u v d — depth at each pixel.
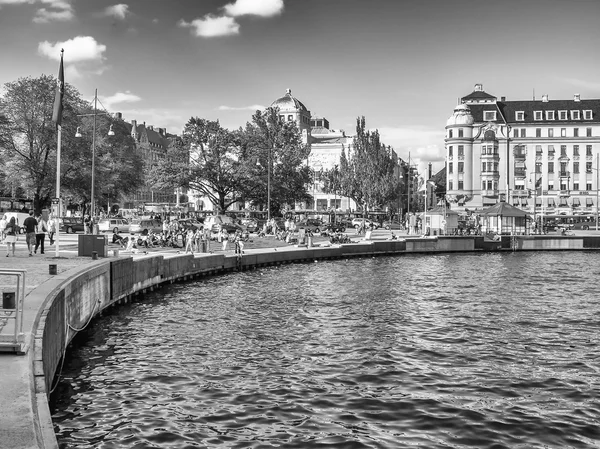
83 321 23.41
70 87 67.94
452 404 14.88
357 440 12.55
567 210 127.00
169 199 171.62
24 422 8.89
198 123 85.69
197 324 25.23
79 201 78.88
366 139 116.06
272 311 28.56
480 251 76.25
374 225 106.50
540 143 128.50
